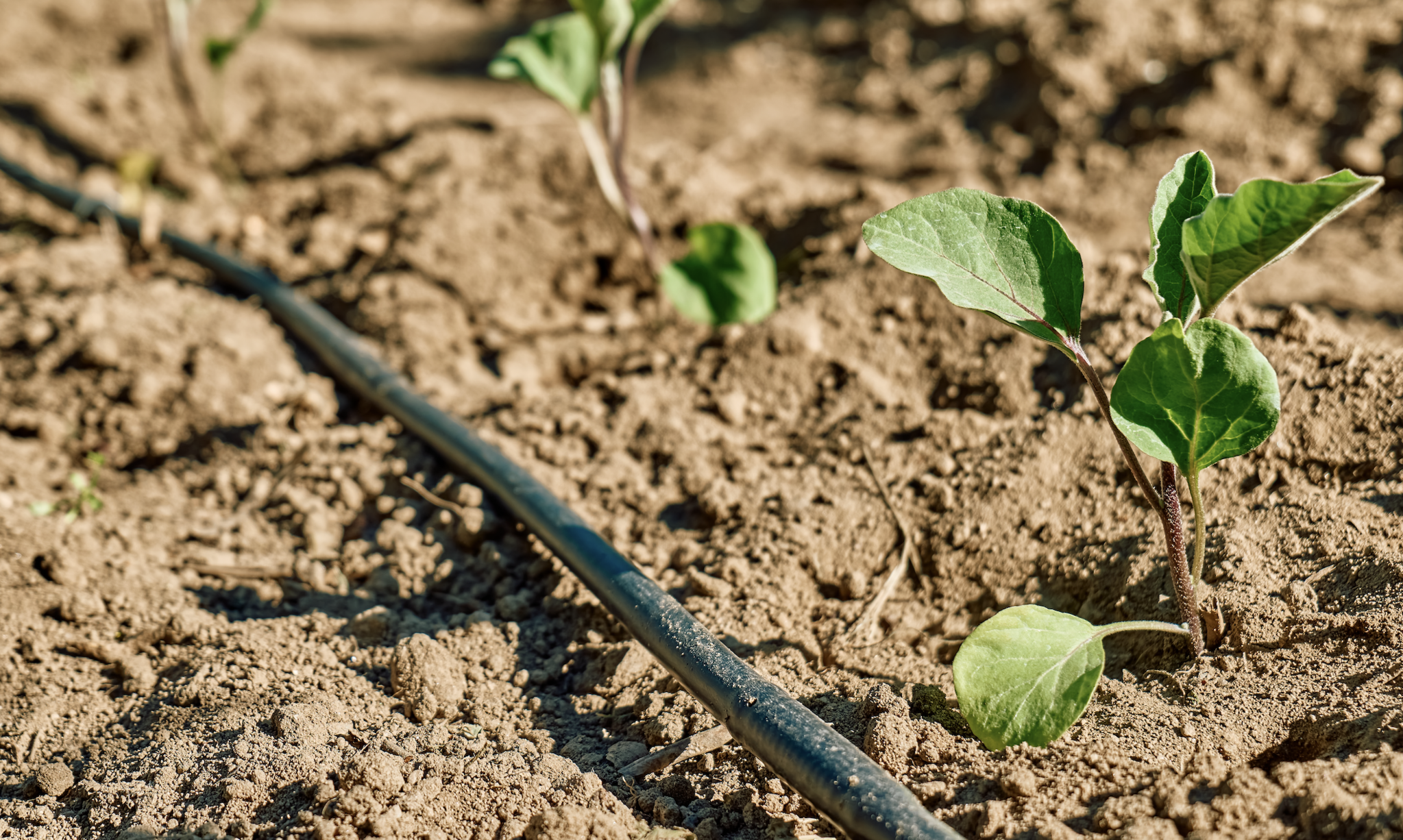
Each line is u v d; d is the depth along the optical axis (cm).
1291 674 104
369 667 110
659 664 110
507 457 119
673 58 209
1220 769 101
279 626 112
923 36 202
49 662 111
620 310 134
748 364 124
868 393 121
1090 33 163
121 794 105
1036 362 119
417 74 206
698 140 175
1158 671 106
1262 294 125
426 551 117
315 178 160
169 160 168
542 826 102
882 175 158
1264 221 98
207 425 125
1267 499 110
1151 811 100
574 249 139
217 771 105
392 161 156
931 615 112
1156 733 103
